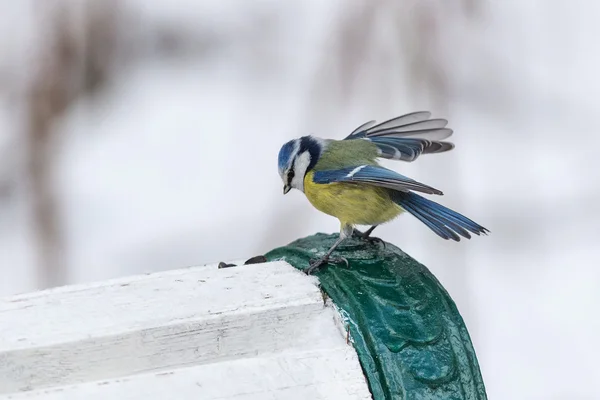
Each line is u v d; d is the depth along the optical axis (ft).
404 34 36.04
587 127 40.24
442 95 36.63
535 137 40.19
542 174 39.22
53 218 35.78
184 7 42.04
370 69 36.19
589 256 37.01
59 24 37.63
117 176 39.96
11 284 34.71
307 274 18.62
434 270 35.14
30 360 15.93
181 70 41.96
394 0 36.01
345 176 24.98
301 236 36.40
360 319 17.20
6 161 36.09
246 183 40.47
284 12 42.39
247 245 37.52
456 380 16.83
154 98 42.11
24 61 37.24
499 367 34.58
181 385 15.80
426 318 17.53
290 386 15.99
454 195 36.68
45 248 35.32
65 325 16.47
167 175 40.91
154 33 41.32
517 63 41.11
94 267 36.50
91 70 39.24
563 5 42.73
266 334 16.89
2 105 36.88
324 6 42.22
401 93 36.24
